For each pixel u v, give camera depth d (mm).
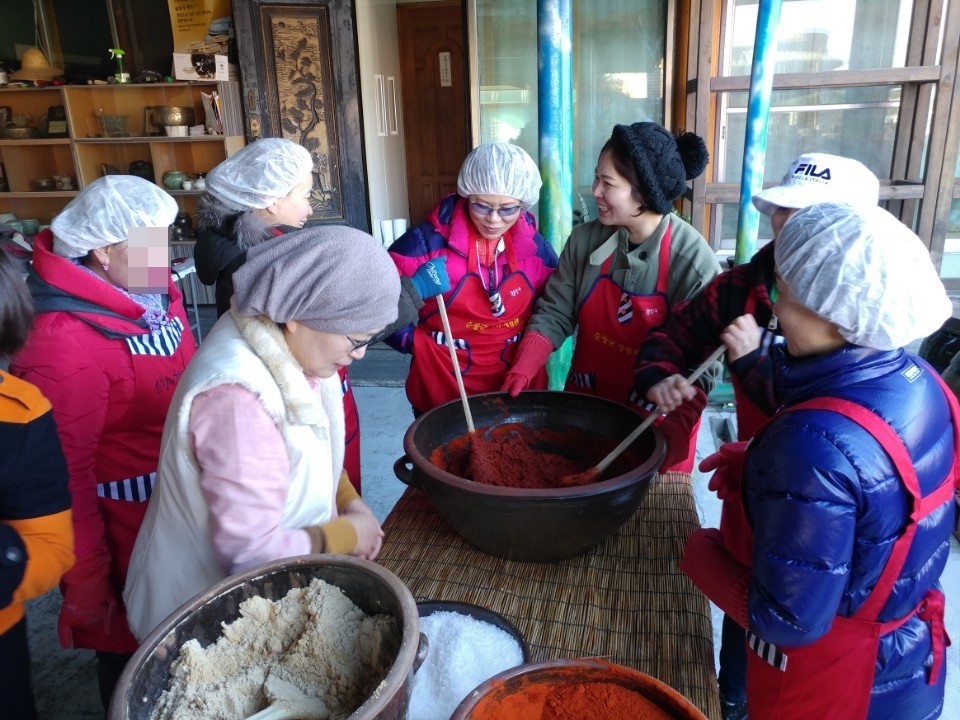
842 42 3953
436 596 1128
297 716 759
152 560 1041
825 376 899
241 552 915
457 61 5848
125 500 1465
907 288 818
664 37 4125
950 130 3646
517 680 772
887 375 889
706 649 1015
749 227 2477
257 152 1738
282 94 4551
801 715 1016
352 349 972
